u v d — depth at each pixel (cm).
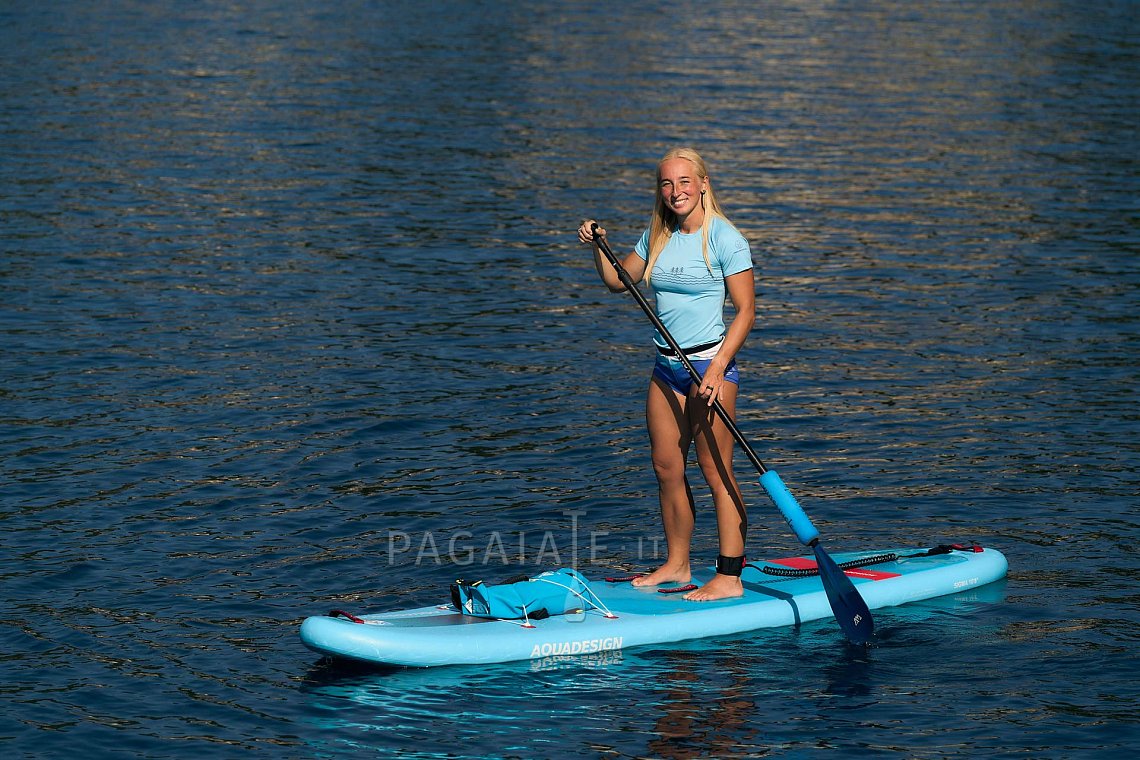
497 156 7450
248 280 5081
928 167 7381
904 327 4588
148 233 5750
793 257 5562
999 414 3688
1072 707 2095
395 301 4841
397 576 2648
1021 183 7006
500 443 3450
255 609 2484
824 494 3123
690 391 2411
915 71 10756
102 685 2180
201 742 1998
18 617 2434
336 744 1991
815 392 3906
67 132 7825
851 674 2222
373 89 9488
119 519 2927
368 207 6297
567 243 5725
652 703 2117
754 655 2295
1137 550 2761
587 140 7919
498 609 2342
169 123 8162
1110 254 5609
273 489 3117
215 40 11612
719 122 8556
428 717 2073
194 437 3466
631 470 3262
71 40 11350
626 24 13350
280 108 8731
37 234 5681
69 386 3869
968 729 2030
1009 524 2922
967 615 2459
